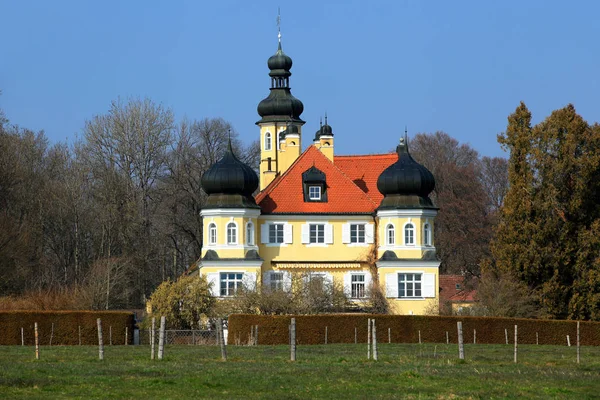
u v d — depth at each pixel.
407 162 100.06
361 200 101.69
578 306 93.44
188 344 74.31
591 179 95.69
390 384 42.25
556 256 93.88
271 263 99.88
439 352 63.00
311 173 102.06
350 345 71.81
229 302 87.31
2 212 101.31
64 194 114.12
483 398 38.91
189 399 37.50
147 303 90.88
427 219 98.75
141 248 115.00
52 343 74.19
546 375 46.41
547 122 96.88
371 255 100.19
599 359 58.81
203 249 98.50
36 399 36.78
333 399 38.06
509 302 89.56
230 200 98.06
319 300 90.88
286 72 129.38
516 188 95.69
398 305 96.94
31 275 107.31
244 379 42.78
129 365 48.66
